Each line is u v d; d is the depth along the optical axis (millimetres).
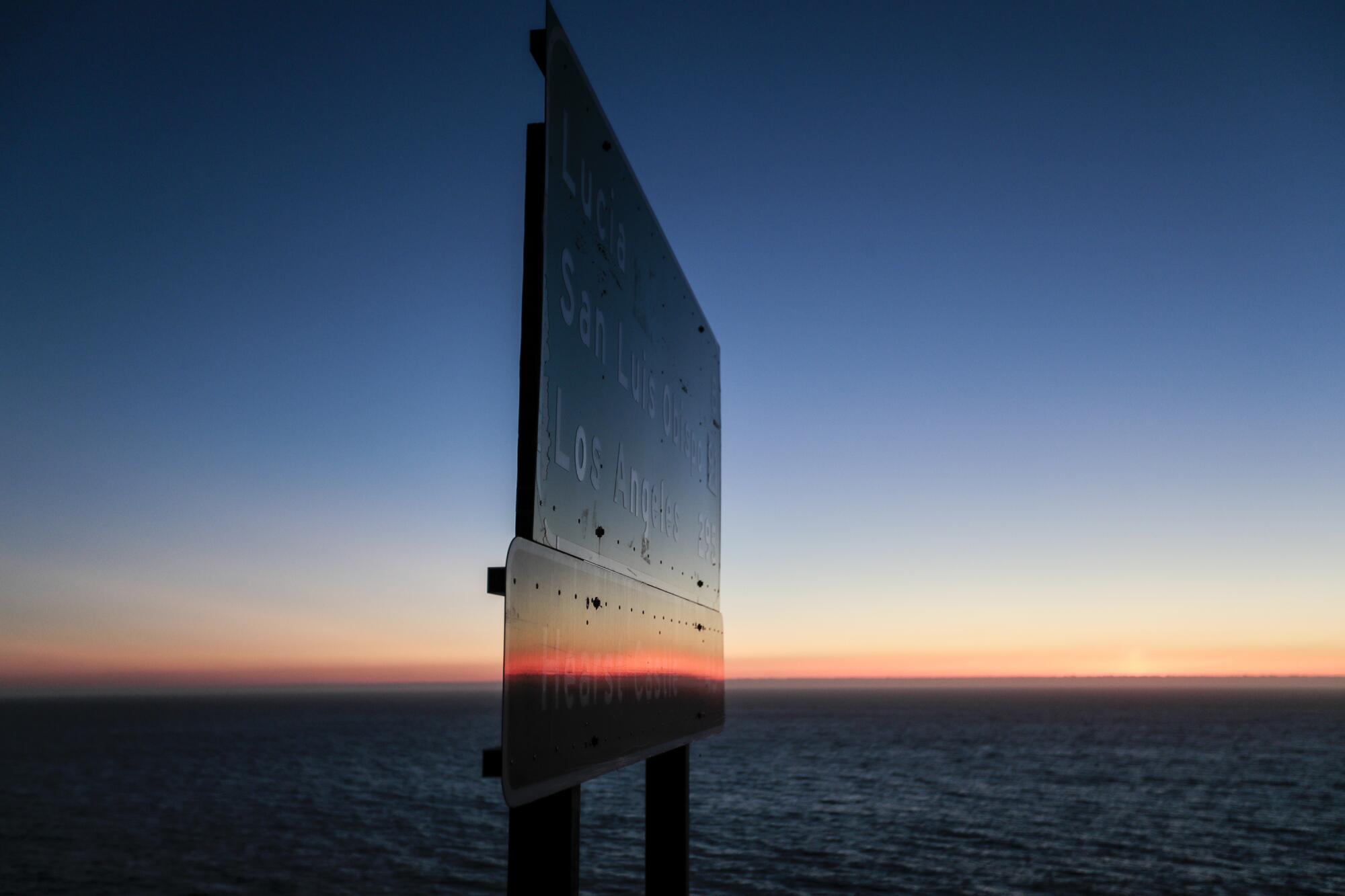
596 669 2410
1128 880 38156
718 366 4625
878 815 55750
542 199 2156
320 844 47312
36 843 48125
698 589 3938
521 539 1864
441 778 81438
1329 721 168625
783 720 184375
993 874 39219
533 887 2170
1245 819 55188
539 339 2094
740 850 44500
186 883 38375
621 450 2820
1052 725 159375
